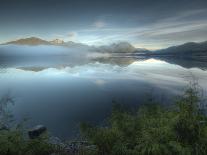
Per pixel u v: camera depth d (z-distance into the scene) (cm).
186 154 693
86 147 979
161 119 814
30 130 1459
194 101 812
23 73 10462
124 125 886
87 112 2970
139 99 3872
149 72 11031
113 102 1011
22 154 877
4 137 882
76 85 6231
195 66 14062
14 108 2928
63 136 1770
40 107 3272
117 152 795
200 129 750
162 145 723
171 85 6050
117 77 8631
